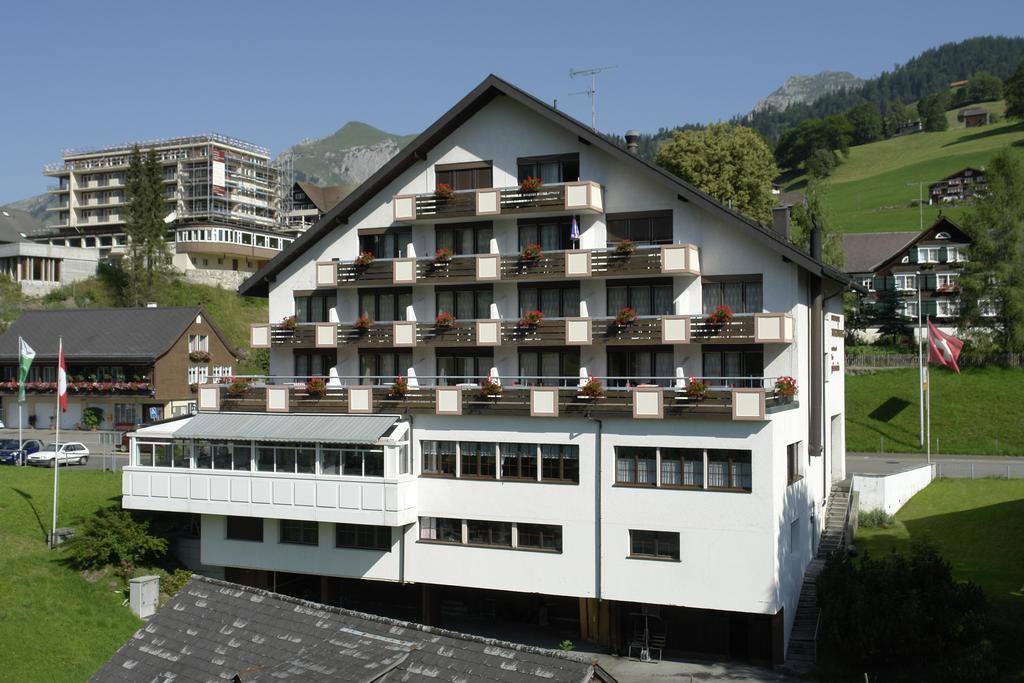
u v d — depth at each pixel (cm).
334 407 3950
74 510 4625
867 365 7750
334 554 3900
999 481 5344
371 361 4353
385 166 4188
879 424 6794
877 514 4734
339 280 4238
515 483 3638
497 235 4131
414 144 4122
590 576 3528
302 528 3962
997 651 3073
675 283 3859
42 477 5219
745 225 3675
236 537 4069
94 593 3928
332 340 4238
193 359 7788
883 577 3269
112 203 13400
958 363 7388
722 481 3372
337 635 2125
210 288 11481
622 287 3947
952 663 2925
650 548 3472
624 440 3478
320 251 4416
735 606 3331
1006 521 4453
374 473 3728
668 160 7938
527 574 3616
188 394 7731
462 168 4153
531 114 4044
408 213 4112
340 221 4356
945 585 3206
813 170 19912
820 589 3431
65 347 7712
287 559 3972
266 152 14850
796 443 3744
